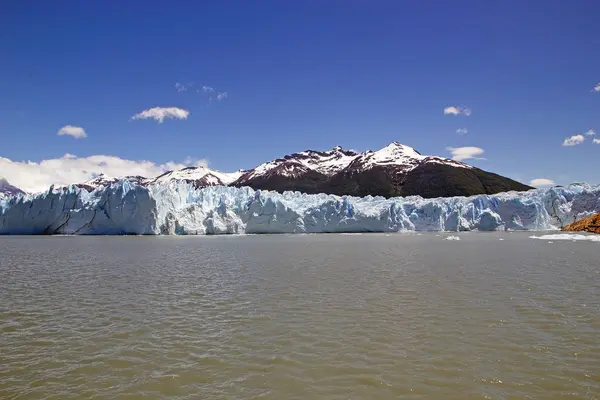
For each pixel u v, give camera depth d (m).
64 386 9.91
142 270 27.41
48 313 16.09
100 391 9.66
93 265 30.14
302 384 9.90
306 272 25.86
